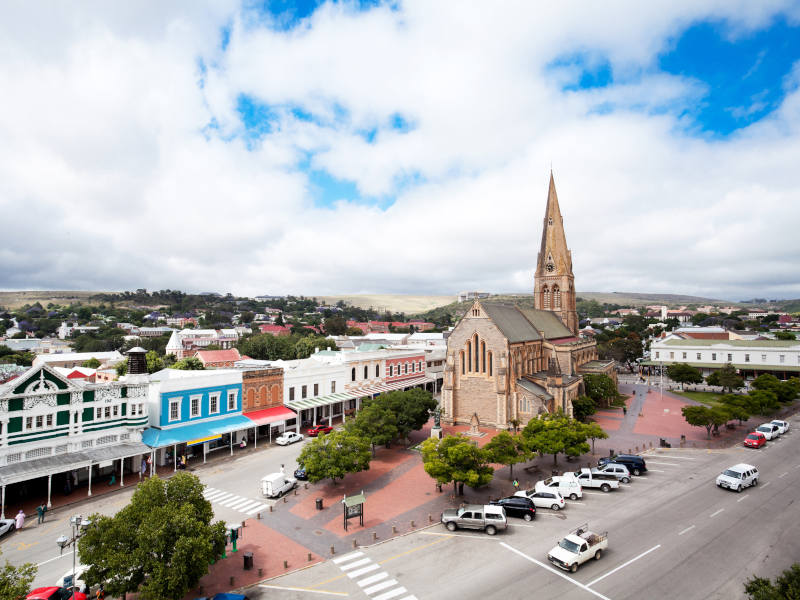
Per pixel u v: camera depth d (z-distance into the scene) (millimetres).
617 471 45281
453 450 40250
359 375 78312
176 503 26859
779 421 65000
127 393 47906
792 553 31109
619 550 31938
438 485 44438
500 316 74188
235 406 58625
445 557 31578
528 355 76812
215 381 56312
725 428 66938
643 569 29438
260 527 36812
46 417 41750
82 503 41250
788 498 40531
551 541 33531
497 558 31219
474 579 28625
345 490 44875
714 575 28594
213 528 26656
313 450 43094
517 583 28016
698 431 65688
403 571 29844
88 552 24000
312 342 138750
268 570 30203
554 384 68750
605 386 81562
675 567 29562
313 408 70750
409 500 42312
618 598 26344
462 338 71938
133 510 25594
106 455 43719
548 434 48438
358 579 28984
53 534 35281
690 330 164875
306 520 38094
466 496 42812
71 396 43531
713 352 114125
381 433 54750
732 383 85500
